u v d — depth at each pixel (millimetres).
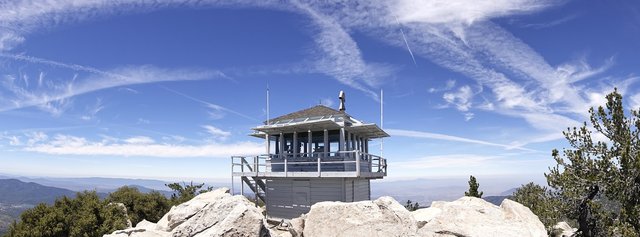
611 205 17516
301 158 25000
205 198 17891
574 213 18344
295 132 25531
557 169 19531
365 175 23422
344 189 22547
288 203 24203
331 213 12086
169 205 30688
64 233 22734
